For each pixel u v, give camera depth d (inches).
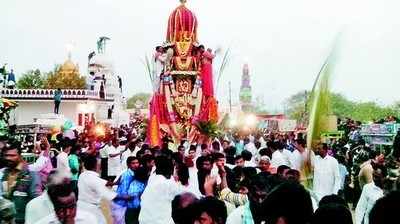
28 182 342.3
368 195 370.0
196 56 1172.5
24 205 339.9
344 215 170.6
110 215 398.9
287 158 559.8
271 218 170.1
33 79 2947.8
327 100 323.6
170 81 1151.6
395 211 139.3
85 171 396.5
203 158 411.8
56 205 223.1
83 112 2107.5
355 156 730.2
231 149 660.7
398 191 144.4
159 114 1136.2
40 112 2143.2
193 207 226.2
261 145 992.9
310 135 332.5
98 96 2283.5
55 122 1485.0
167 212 360.2
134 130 1598.2
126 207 441.7
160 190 361.7
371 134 942.4
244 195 323.3
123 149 870.4
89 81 2618.1
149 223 360.5
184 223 230.7
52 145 767.1
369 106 2687.0
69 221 225.5
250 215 252.5
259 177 255.9
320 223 170.4
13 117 1956.2
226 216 229.1
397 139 480.7
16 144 361.1
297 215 167.8
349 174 687.7
